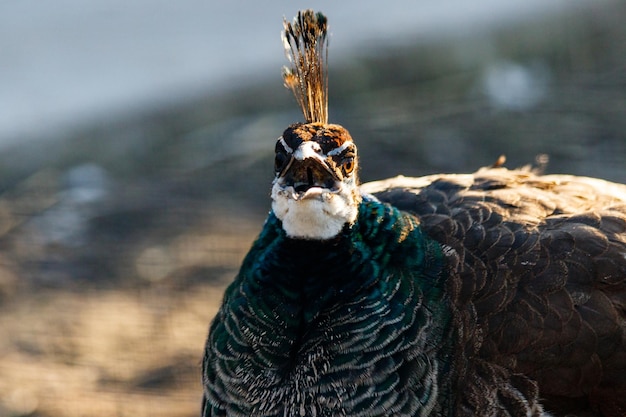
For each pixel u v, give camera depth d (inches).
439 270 304.7
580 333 296.7
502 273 303.3
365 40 819.4
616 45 759.1
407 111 696.4
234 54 820.0
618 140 614.5
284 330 296.4
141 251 578.9
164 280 551.8
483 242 310.3
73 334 512.1
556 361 296.7
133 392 466.6
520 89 705.6
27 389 470.3
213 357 307.6
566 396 298.8
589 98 677.3
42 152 720.3
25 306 540.7
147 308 530.3
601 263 303.3
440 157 618.2
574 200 330.0
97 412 451.5
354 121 685.3
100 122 744.3
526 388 295.7
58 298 546.0
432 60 776.9
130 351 498.0
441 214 325.4
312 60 312.7
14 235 613.3
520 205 324.2
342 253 295.4
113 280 559.5
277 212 297.3
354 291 294.2
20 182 683.4
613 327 297.9
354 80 756.0
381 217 303.9
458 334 296.7
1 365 488.4
